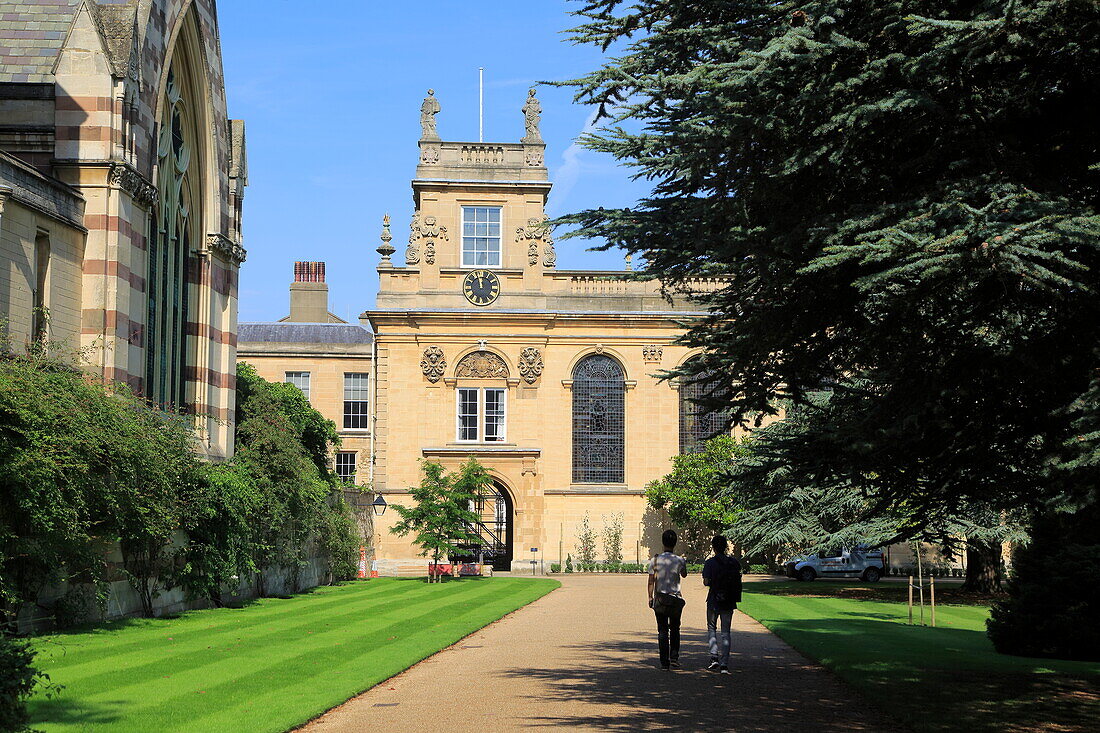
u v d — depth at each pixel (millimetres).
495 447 61281
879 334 12805
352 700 14664
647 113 13633
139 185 29438
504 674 17516
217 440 36938
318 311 82250
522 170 62844
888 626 27109
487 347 62031
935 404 12164
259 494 34750
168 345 33594
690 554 61906
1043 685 16391
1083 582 20453
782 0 12352
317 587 43312
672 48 13242
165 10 32031
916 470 13711
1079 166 12047
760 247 12438
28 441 20859
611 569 61219
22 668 10562
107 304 28234
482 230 62875
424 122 62938
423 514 49844
